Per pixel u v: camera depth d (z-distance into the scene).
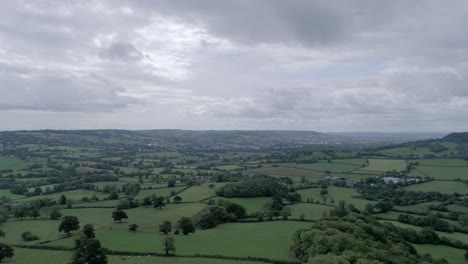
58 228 139.62
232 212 165.88
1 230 129.50
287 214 163.38
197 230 145.00
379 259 88.25
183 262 103.38
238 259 104.94
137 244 120.31
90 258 100.06
